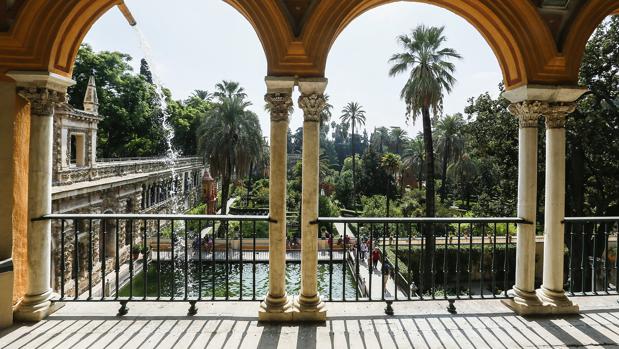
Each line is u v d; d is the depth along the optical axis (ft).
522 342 10.91
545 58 13.00
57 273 44.70
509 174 57.57
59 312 12.35
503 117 54.95
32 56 11.93
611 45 46.06
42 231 12.26
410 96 57.00
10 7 11.90
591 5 12.67
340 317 12.28
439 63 55.72
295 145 269.64
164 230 83.35
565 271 51.11
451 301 12.76
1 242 11.81
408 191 121.80
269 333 11.22
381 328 11.63
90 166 58.44
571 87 12.85
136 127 117.60
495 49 14.43
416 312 12.70
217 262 56.90
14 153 12.01
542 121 48.03
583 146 47.03
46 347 10.34
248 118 78.23
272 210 12.34
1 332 11.12
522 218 13.21
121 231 65.67
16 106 12.04
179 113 149.18
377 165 144.05
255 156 79.77
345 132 190.19
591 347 10.68
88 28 13.56
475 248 60.03
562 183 13.20
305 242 12.34
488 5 12.97
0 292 11.39
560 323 12.10
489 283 57.11
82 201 52.65
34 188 12.10
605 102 46.06
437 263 58.39
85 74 104.01
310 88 12.20
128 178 67.36
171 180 107.24
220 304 13.01
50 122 12.48
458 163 117.70
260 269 53.88
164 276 53.42
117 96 111.86
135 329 11.36
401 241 64.75
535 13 12.67
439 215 88.74
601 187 51.06
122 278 53.21
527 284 13.04
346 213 125.08
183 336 10.98
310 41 12.19
